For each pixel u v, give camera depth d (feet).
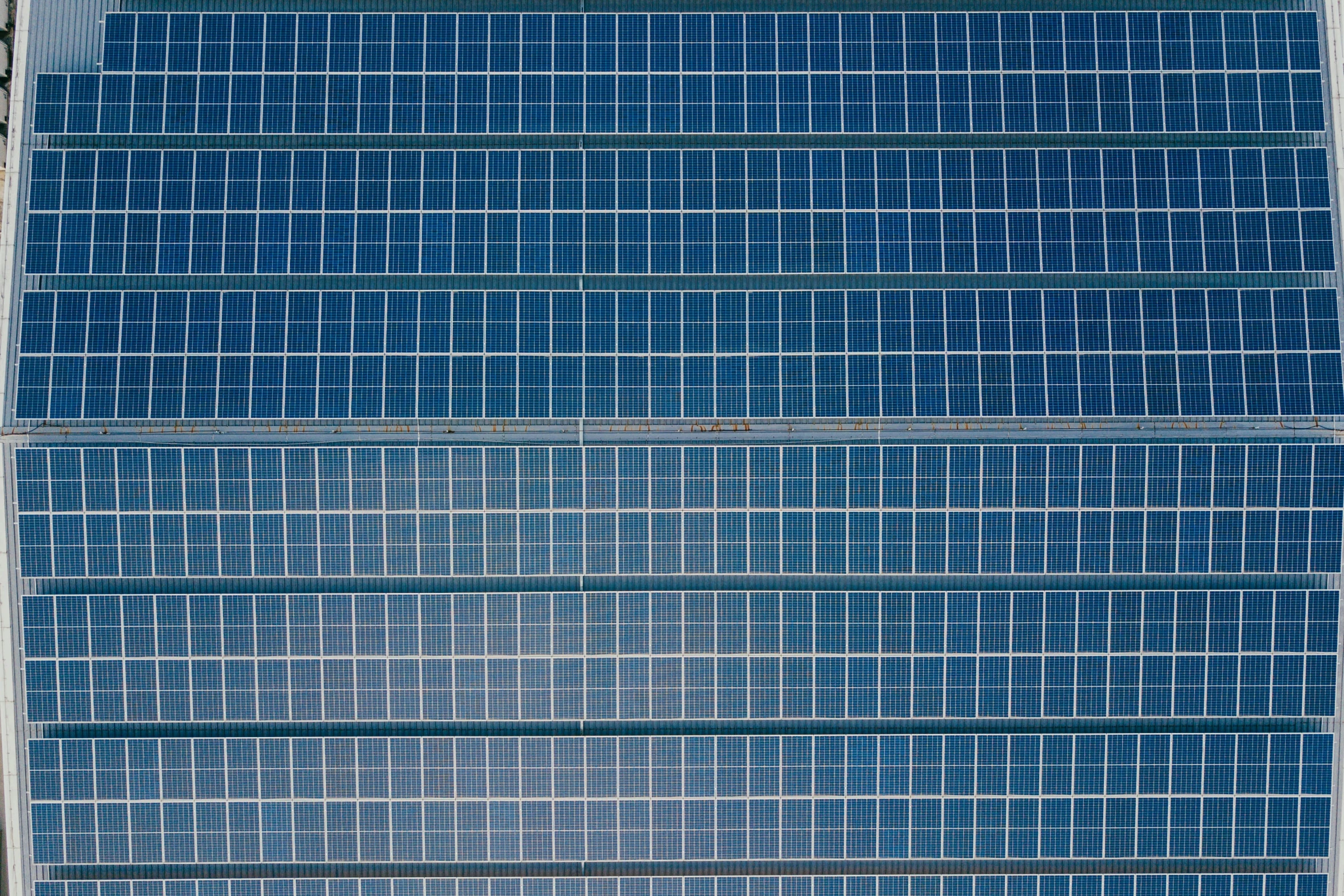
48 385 91.35
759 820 96.27
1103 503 92.07
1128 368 92.12
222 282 94.27
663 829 96.53
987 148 95.40
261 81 94.99
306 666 93.97
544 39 95.91
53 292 91.97
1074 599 93.40
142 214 93.56
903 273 93.91
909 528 92.58
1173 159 94.38
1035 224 94.07
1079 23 95.50
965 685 94.53
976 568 93.09
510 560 93.04
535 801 96.12
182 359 91.86
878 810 96.02
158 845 95.35
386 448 91.61
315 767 95.20
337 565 92.63
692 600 93.81
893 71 95.66
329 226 93.81
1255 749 94.43
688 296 93.25
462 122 95.20
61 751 94.07
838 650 94.38
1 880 107.65
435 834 96.22
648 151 94.84
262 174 94.12
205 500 91.56
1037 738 94.94
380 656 94.12
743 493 92.53
